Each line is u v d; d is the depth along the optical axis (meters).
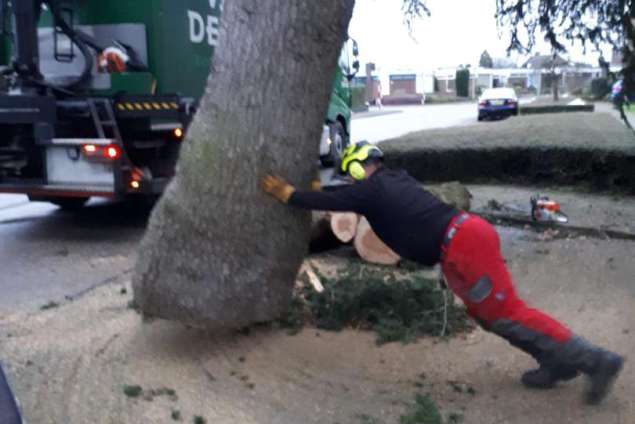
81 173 8.37
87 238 8.97
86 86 8.94
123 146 8.39
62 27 8.75
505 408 4.09
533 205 8.78
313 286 5.76
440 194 8.01
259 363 4.69
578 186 10.92
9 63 9.36
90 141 8.20
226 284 4.43
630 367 4.61
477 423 3.93
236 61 4.25
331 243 7.58
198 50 9.79
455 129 14.98
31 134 8.45
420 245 4.19
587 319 5.51
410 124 31.69
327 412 4.09
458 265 4.06
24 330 5.46
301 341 4.99
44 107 8.29
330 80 4.46
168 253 4.45
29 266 7.62
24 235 9.20
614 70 8.01
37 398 4.26
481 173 11.63
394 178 4.30
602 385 3.98
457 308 5.54
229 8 4.32
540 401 4.16
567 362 4.04
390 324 5.17
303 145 4.41
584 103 26.55
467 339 5.09
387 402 4.20
